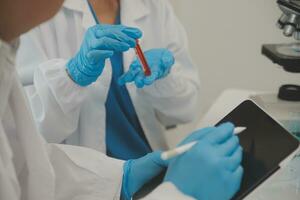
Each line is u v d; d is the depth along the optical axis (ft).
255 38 5.70
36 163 2.37
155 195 2.06
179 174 2.10
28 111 2.34
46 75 3.60
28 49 3.93
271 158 2.14
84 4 4.07
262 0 5.44
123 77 3.88
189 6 5.77
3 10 1.89
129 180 2.75
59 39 4.01
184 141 2.25
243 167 2.16
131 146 4.21
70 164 2.77
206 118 3.97
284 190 2.67
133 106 4.29
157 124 4.64
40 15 1.92
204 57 6.04
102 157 2.88
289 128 3.12
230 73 6.04
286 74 5.36
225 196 2.04
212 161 2.04
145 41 4.41
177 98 4.38
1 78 2.09
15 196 2.06
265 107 3.54
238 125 2.45
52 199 2.42
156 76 3.85
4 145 2.05
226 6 5.63
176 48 4.62
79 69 3.50
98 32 3.50
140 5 4.42
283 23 3.65
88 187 2.73
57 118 3.67
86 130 4.01
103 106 4.00
